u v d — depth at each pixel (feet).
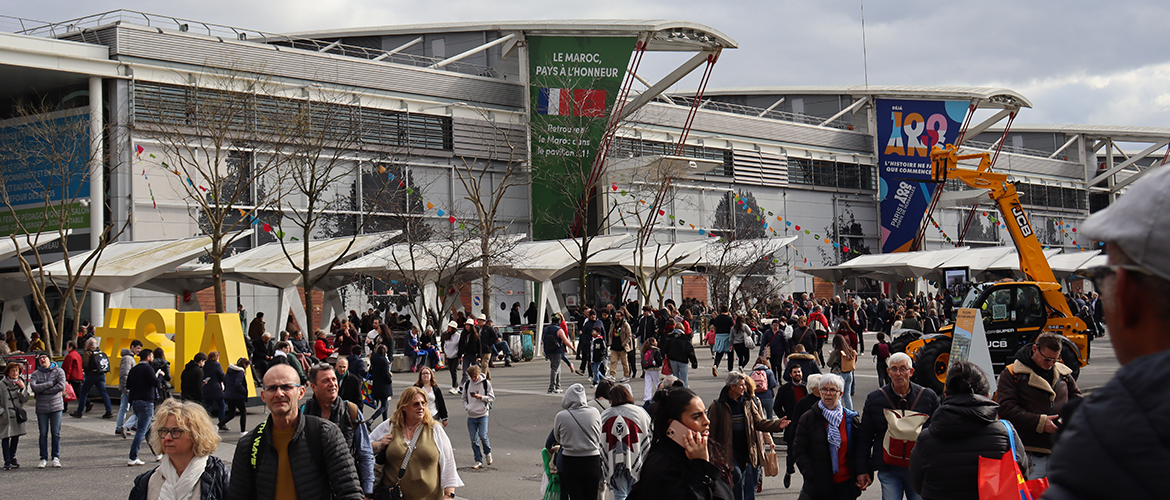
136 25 115.14
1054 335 22.62
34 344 85.51
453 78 145.79
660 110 170.19
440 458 22.88
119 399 68.95
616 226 160.66
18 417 42.06
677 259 126.31
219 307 88.89
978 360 40.86
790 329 85.76
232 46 122.62
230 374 52.60
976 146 242.99
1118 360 5.01
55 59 108.99
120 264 87.81
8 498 35.47
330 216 129.80
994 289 66.03
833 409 23.21
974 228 233.55
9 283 101.86
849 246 201.87
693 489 14.17
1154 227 4.51
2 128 118.32
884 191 202.39
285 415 16.35
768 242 140.56
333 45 137.59
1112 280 4.85
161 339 70.13
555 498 27.81
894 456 22.13
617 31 142.31
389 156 134.41
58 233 94.63
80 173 109.91
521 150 151.53
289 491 16.22
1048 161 256.73
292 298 113.39
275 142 109.19
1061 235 256.32
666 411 14.51
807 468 23.13
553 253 115.34
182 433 16.66
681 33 144.97
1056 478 4.97
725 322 80.02
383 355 54.49
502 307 150.00
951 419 17.52
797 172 194.59
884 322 128.16
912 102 202.28
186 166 116.57
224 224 119.55
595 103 143.64
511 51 154.71
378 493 22.25
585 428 27.12
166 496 16.58
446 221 142.72
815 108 215.92
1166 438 4.51
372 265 107.45
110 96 114.62
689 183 173.06
